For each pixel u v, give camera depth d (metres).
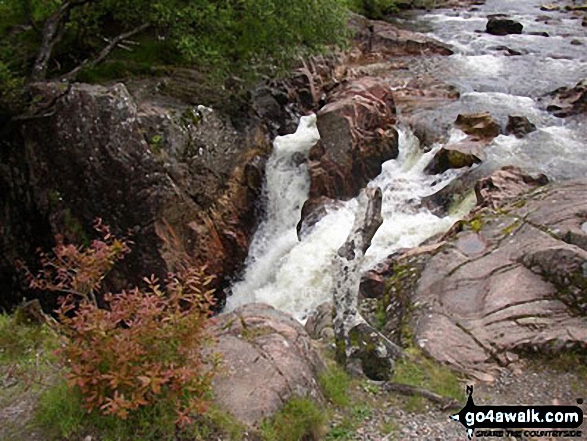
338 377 6.37
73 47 16.19
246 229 14.54
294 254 13.31
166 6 14.32
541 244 8.55
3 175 13.70
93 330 4.82
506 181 11.82
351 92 15.45
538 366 7.14
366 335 6.75
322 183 14.14
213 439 4.93
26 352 6.71
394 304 8.80
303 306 12.73
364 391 6.40
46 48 14.69
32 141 13.35
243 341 6.23
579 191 9.95
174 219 13.05
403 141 15.30
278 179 14.89
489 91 17.91
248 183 14.68
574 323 7.57
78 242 13.22
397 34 22.78
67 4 14.87
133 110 12.82
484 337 7.46
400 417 6.05
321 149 14.42
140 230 12.87
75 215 13.22
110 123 12.73
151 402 4.83
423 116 15.88
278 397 5.49
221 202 14.05
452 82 18.64
